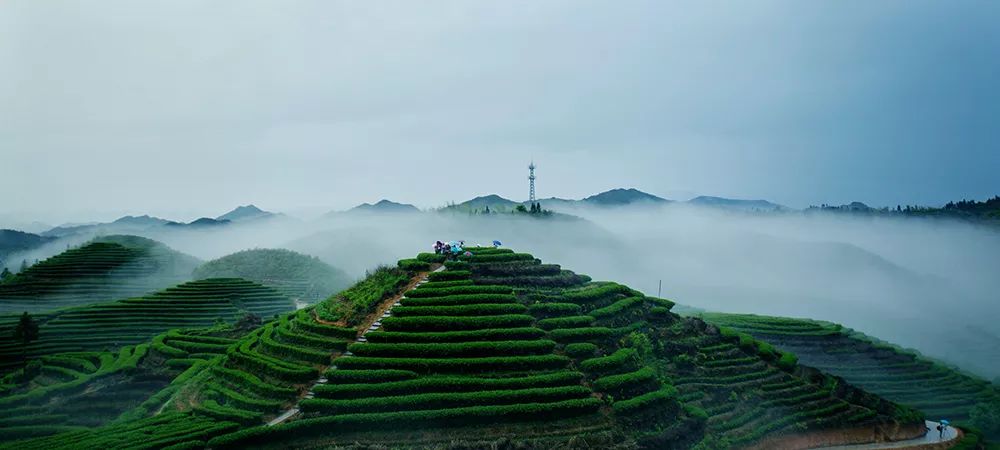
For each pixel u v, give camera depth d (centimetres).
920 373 15575
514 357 9400
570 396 8906
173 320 16675
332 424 8131
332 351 9806
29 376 12794
